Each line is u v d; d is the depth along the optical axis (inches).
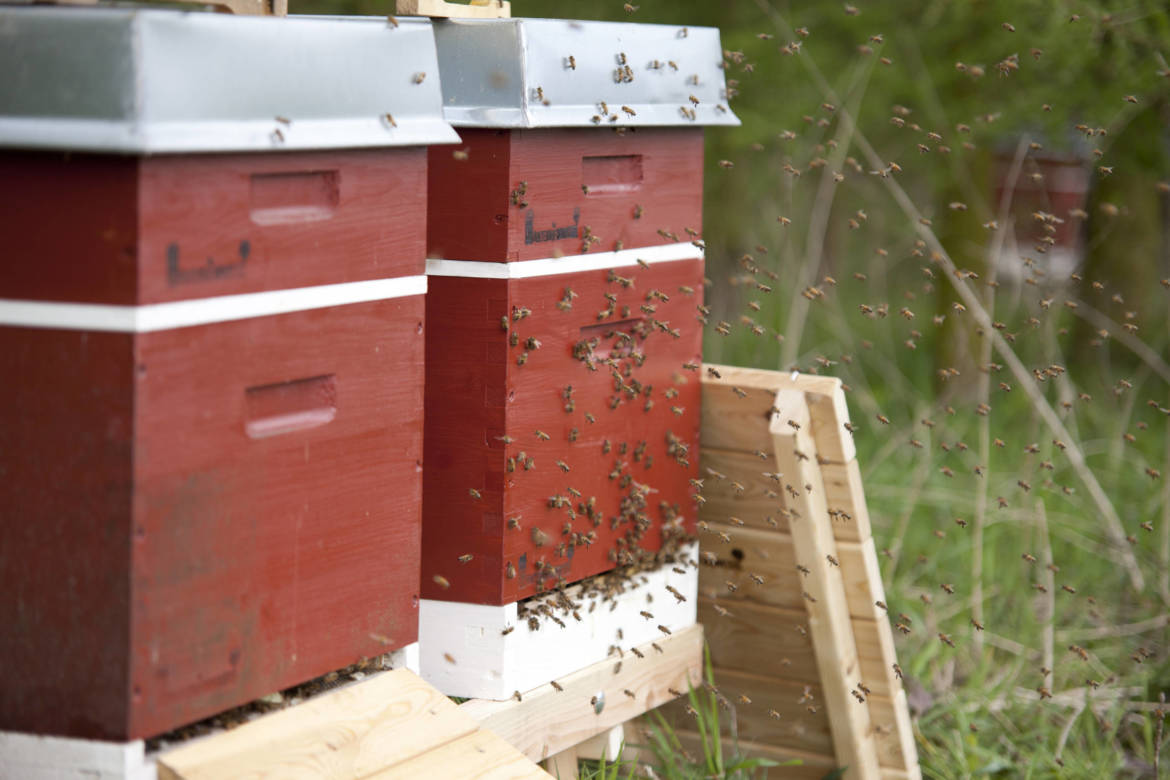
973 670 195.3
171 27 86.4
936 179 349.4
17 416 90.3
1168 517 225.9
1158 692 189.3
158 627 91.7
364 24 102.0
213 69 89.4
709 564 162.2
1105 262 366.9
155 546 90.6
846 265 434.9
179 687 94.0
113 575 89.5
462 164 122.6
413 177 108.6
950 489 263.3
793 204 391.2
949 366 334.3
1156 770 170.4
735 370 159.2
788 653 161.0
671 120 138.7
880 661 157.3
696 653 159.6
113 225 86.3
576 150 128.6
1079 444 254.8
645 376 144.4
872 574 154.9
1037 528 237.0
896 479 269.6
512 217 121.8
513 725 130.6
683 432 152.3
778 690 164.2
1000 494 260.8
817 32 350.0
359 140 100.4
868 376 350.0
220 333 93.3
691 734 171.3
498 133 120.6
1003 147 350.6
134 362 87.0
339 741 102.9
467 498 127.6
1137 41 286.2
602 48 129.8
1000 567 231.3
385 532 110.8
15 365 89.8
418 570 115.0
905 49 329.4
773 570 158.6
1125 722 183.9
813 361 330.3
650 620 151.8
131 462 88.0
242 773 95.9
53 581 91.1
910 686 187.9
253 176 94.3
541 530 131.7
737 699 167.6
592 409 136.3
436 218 124.3
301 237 98.7
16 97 86.7
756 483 155.4
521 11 351.6
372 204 104.8
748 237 401.4
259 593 99.3
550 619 135.7
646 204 139.6
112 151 83.5
